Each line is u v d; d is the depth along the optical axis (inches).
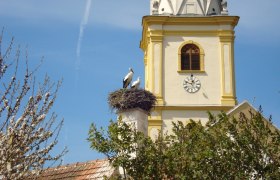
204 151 786.8
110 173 928.3
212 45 1893.5
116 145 824.9
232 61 1879.9
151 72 1863.9
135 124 979.3
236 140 802.2
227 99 1835.6
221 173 789.2
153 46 1884.8
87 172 977.5
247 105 1105.4
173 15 1913.1
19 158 668.1
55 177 997.8
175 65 1871.3
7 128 674.2
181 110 1814.7
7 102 677.3
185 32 1897.1
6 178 658.8
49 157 685.9
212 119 834.8
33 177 684.1
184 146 808.9
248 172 788.0
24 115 677.9
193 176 784.9
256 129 809.5
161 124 1795.0
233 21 1894.7
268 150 795.4
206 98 1840.6
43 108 685.9
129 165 817.5
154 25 1895.9
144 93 999.0
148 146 826.2
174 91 1845.5
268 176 777.6
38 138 679.7
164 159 806.5
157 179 807.7
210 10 1966.0
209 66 1873.8
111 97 1005.2
